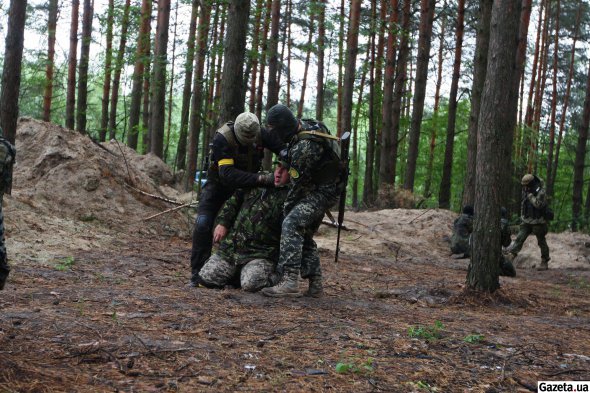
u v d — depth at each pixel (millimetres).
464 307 6617
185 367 3230
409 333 4473
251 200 6230
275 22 19641
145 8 21469
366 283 8164
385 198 20062
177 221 11000
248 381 3094
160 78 20203
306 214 5797
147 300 5117
